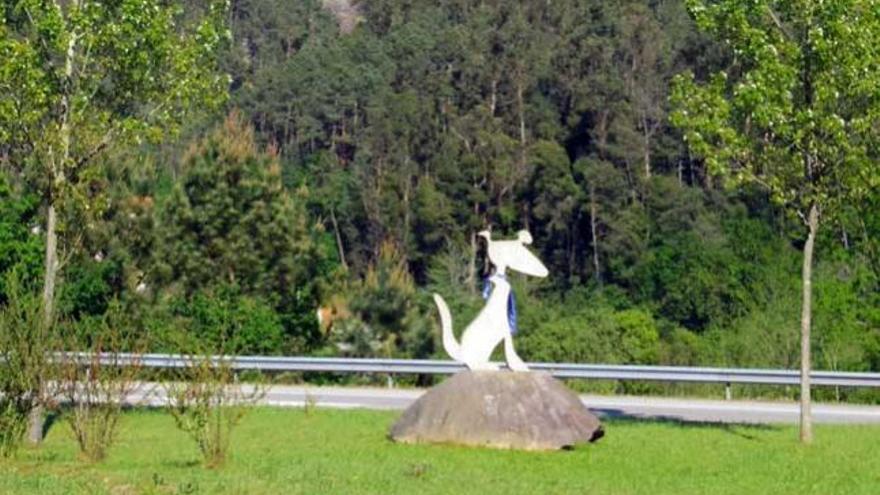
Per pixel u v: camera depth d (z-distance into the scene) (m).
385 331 42.66
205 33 24.05
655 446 22.91
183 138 52.28
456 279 55.75
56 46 22.78
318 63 90.38
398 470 18.80
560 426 22.44
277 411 28.14
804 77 23.72
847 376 32.59
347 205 75.56
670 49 78.12
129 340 22.75
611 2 80.25
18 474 17.22
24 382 19.45
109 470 17.94
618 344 46.06
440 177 73.62
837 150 23.56
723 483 18.78
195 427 19.22
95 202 23.98
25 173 24.25
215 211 42.19
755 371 32.91
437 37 84.31
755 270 56.31
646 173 72.56
